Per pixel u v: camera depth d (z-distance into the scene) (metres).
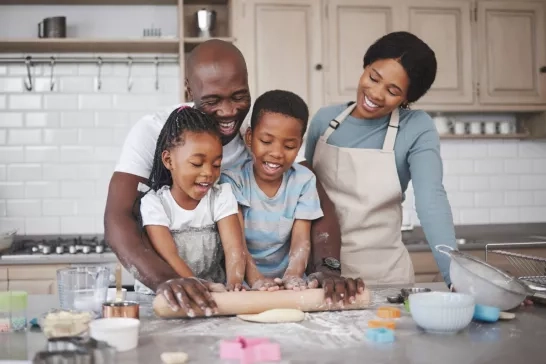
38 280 3.22
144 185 1.61
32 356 1.09
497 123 3.88
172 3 3.72
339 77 3.54
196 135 1.46
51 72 3.70
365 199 1.93
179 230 1.55
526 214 4.04
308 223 1.68
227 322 1.33
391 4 3.58
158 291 1.34
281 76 3.50
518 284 1.42
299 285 1.43
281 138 1.57
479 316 1.32
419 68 1.77
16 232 3.51
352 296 1.41
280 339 1.19
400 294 1.55
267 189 1.67
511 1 3.71
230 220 1.56
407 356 1.08
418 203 1.83
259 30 3.49
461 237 3.94
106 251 3.32
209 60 1.53
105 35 3.72
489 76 3.70
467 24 3.67
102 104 3.72
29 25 3.68
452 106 3.67
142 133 1.65
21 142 3.69
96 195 3.72
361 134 1.96
